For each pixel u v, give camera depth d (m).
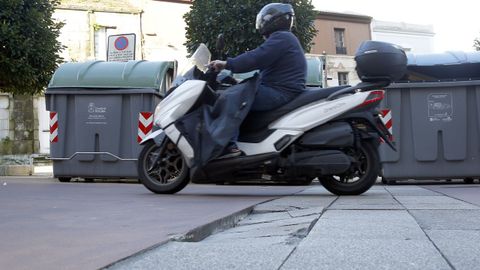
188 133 5.55
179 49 25.81
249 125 5.56
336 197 5.34
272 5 5.75
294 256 2.47
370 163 5.57
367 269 2.24
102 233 3.07
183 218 3.68
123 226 3.35
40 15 12.54
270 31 5.76
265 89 5.48
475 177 8.34
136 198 5.47
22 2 12.25
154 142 6.12
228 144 5.46
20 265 2.28
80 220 3.65
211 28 10.59
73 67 9.79
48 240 2.86
